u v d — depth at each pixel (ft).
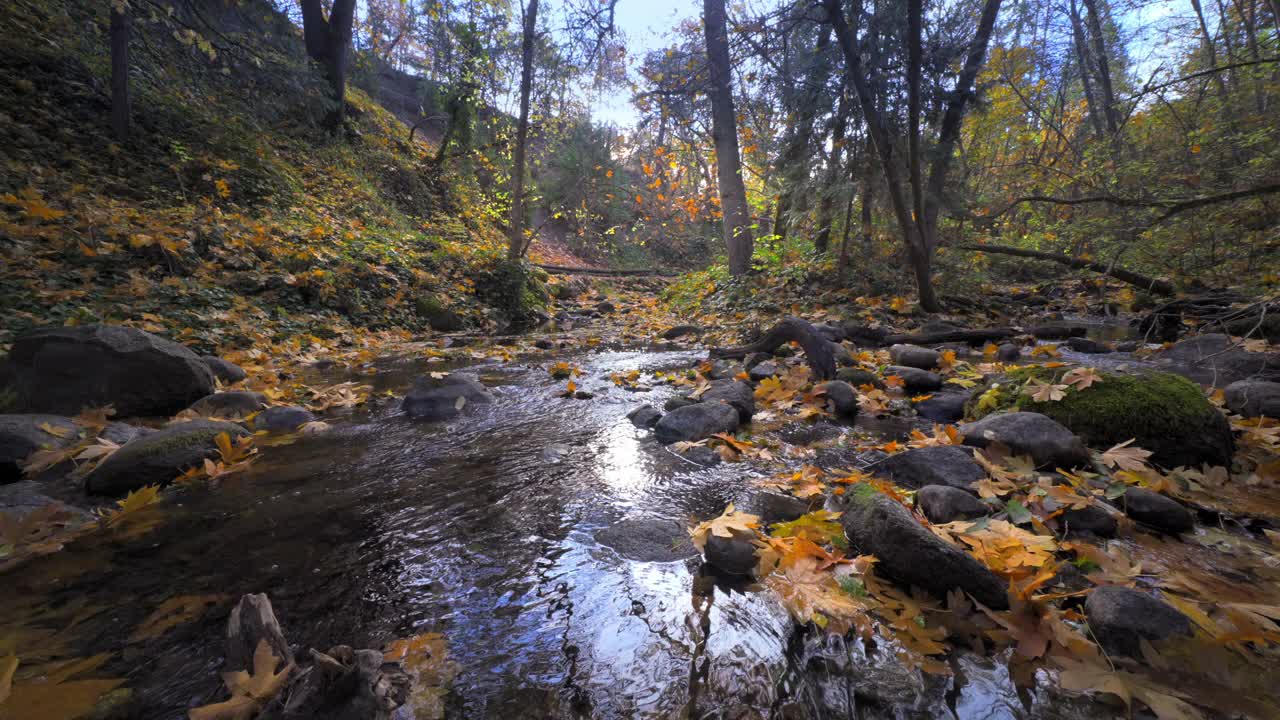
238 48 34.99
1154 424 7.93
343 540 6.27
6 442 7.91
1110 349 17.25
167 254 20.67
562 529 6.56
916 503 6.83
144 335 10.97
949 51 25.49
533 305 35.32
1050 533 6.08
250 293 22.40
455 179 61.11
